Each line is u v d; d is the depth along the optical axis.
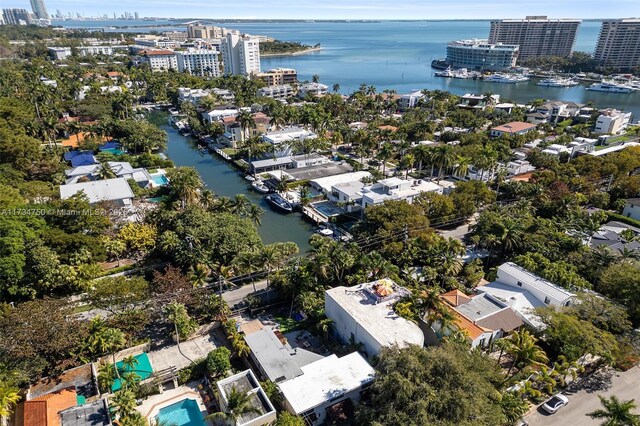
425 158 120.06
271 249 72.12
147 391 51.75
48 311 53.06
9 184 95.81
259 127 173.00
